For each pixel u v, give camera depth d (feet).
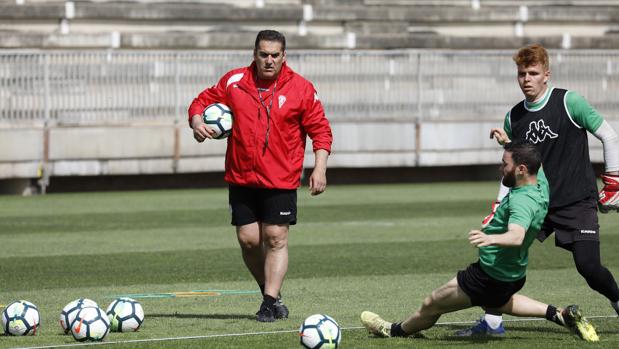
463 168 339.57
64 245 170.50
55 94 282.77
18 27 348.18
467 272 83.20
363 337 89.30
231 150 100.12
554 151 91.50
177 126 293.02
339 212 228.43
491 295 82.99
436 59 322.55
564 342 86.22
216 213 225.35
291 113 98.89
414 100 319.88
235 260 152.56
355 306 111.04
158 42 353.51
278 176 98.68
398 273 139.03
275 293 99.91
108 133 285.84
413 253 160.45
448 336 89.81
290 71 100.37
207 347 84.33
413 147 318.04
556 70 327.88
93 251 162.81
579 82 329.93
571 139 91.35
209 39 358.02
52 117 282.77
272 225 99.45
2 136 273.54
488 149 325.62
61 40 344.49
